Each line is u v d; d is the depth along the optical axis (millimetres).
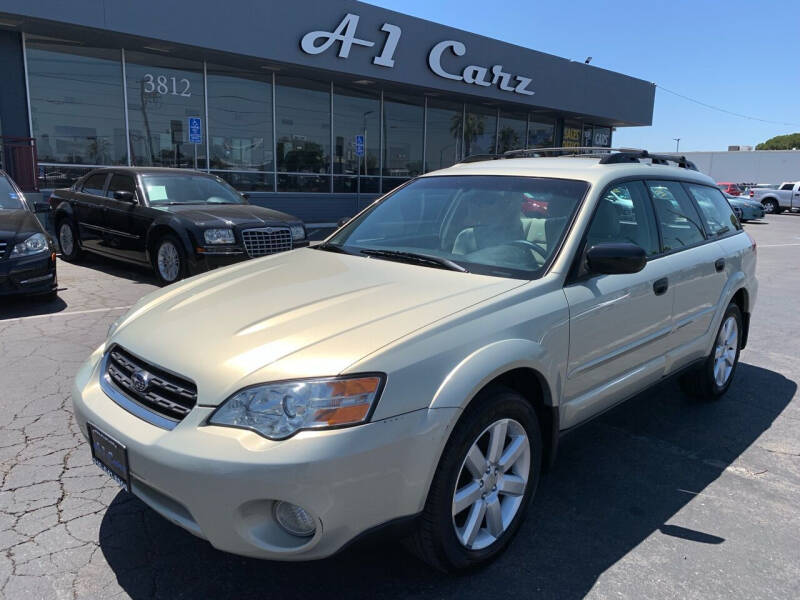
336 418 2107
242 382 2180
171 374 2354
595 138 27094
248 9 14117
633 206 3646
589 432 4180
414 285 2871
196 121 13555
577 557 2771
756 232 21422
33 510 2982
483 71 18938
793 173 48781
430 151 20672
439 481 2348
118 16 12438
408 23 16844
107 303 7184
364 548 2236
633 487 3432
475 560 2586
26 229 6719
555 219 3250
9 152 12445
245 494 2057
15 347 5414
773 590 2570
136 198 8562
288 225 8281
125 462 2322
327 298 2744
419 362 2297
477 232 3410
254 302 2764
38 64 13109
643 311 3457
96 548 2717
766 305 8672
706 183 4730
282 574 2594
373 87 18312
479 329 2535
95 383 2672
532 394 2918
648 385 3719
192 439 2146
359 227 3947
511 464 2713
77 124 13844
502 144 22875
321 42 15375
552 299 2873
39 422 3932
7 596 2400
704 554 2814
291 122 17297
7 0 11227
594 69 23078
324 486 2055
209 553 2713
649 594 2533
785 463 3773
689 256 3996
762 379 5379
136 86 14500
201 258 7605
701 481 3521
